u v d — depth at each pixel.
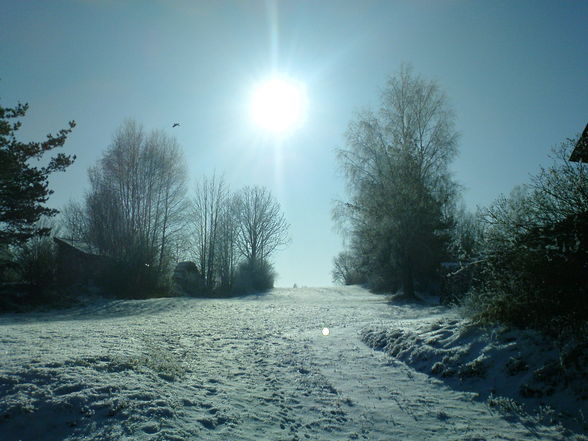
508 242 8.20
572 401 6.00
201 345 10.51
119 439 4.62
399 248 27.02
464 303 11.40
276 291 48.12
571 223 7.20
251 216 54.06
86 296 27.98
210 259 46.25
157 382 6.41
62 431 4.76
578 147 7.67
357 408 6.53
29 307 23.61
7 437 4.59
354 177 27.70
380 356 9.77
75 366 6.36
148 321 16.44
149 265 33.09
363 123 27.84
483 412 6.32
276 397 6.76
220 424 5.41
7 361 6.42
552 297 7.33
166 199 38.28
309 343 11.62
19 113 23.08
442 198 27.20
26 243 27.75
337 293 42.78
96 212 38.06
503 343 7.83
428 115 27.36
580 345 6.70
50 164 24.61
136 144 38.00
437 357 8.45
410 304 24.39
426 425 5.91
